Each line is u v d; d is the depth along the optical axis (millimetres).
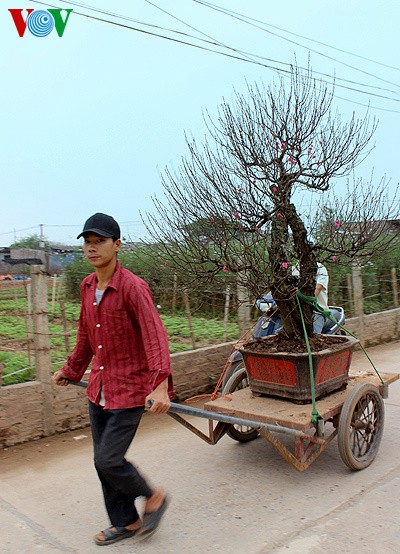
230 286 4828
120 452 3072
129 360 3141
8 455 4785
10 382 5445
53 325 10070
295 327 4418
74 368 3525
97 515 3729
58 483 4238
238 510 3740
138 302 3047
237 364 5434
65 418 5348
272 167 4273
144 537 3316
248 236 4289
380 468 4387
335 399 4312
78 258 13148
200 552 3225
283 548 3248
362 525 3492
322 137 4426
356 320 9531
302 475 4289
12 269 16953
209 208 4316
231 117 4449
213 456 4766
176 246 4672
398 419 5641
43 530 3533
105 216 3125
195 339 8055
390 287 11859
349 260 4840
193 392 6578
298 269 4379
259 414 4035
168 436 5332
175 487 4141
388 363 8453
